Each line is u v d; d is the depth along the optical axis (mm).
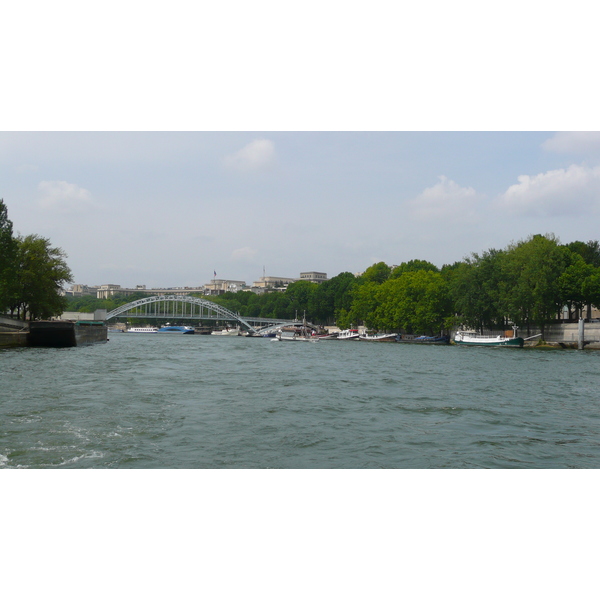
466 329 114750
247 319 191125
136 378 36938
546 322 93875
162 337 163500
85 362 48906
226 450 18375
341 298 176000
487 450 19062
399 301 130000
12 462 16188
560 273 89500
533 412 26547
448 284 119188
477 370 48500
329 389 33656
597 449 19516
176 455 17562
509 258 97188
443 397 30828
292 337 142250
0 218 70188
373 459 17750
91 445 18266
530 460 17922
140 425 21438
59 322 71688
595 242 104250
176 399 28109
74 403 25812
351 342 135750
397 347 103188
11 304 75875
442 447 19344
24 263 78875
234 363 54375
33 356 54031
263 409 25844
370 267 171625
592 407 28500
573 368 51000
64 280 83625
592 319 95250
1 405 24938
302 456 17922
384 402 28672
